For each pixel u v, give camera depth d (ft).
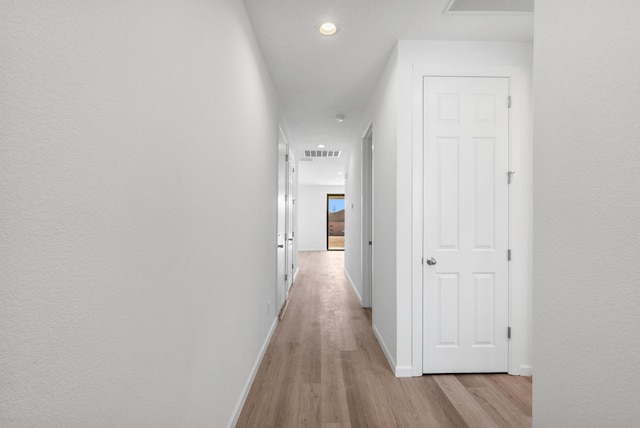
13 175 1.53
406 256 7.62
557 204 3.08
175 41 3.19
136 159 2.51
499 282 7.66
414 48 7.61
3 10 1.47
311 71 9.14
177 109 3.25
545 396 3.22
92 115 2.02
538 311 3.33
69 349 1.86
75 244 1.90
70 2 1.83
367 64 8.74
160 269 2.93
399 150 7.63
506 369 7.67
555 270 3.10
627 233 2.37
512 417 5.99
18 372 1.56
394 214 7.84
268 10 6.40
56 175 1.76
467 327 7.65
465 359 7.64
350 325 11.34
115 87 2.24
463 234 7.66
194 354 3.77
